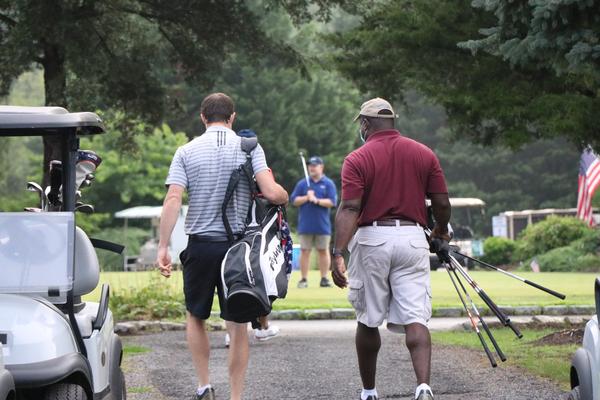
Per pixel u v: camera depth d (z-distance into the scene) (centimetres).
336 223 1822
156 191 11794
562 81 3138
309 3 4562
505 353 2641
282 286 1742
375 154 1825
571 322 3344
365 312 1844
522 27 2364
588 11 2180
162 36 4831
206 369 1848
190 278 1828
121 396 1683
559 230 9088
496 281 5428
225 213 1802
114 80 4281
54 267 1531
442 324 3466
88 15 3978
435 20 3344
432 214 1930
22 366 1355
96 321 1564
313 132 14362
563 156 16738
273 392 2169
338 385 2248
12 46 3709
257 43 4588
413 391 2153
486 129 3691
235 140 1847
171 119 4906
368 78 4006
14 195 12756
